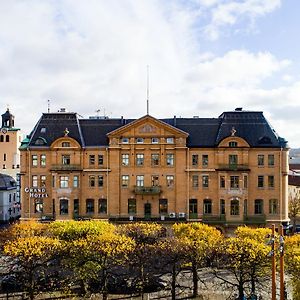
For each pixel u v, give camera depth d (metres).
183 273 64.38
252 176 91.00
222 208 90.69
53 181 91.50
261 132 92.44
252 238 60.50
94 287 59.28
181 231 68.94
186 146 91.38
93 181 92.12
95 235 61.81
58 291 57.69
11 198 123.12
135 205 92.00
